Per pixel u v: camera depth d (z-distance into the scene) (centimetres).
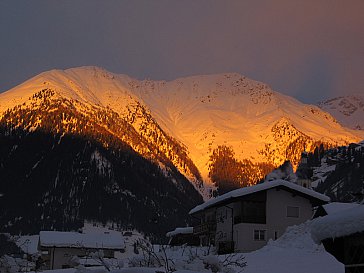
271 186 6481
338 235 1523
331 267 3550
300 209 6594
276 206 6544
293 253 4512
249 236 6425
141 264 1836
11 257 2406
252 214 6494
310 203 6612
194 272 1525
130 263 1870
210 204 7006
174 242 8069
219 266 1641
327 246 1638
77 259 2217
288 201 6581
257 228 6462
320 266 3638
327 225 1562
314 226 1614
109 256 7494
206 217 7488
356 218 1478
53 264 7306
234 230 6569
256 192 6500
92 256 2047
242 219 6456
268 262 4009
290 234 5238
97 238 7731
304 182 11631
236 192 6512
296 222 6544
